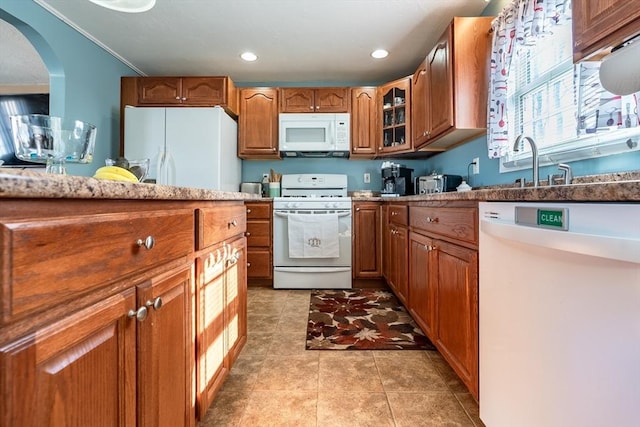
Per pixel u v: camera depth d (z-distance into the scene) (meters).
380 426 1.13
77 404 0.50
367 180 3.62
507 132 1.85
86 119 2.63
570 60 1.50
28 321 0.42
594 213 0.61
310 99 3.31
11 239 0.39
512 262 0.86
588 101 1.25
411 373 1.49
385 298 2.67
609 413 0.57
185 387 0.90
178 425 0.85
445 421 1.16
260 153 3.36
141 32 2.57
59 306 0.47
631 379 0.53
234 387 1.37
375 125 3.30
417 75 2.80
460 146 2.63
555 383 0.70
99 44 2.74
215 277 1.15
